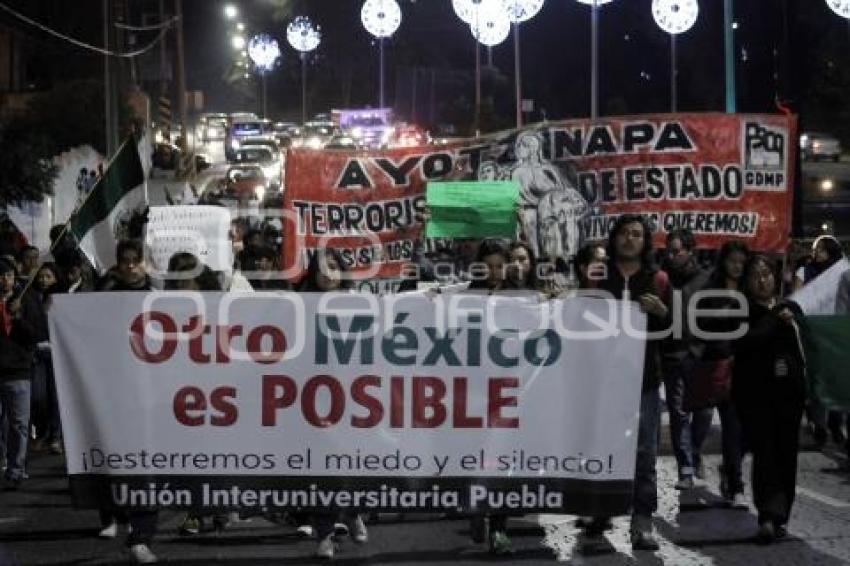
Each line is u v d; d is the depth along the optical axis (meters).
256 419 7.92
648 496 8.34
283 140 52.31
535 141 11.83
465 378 7.91
